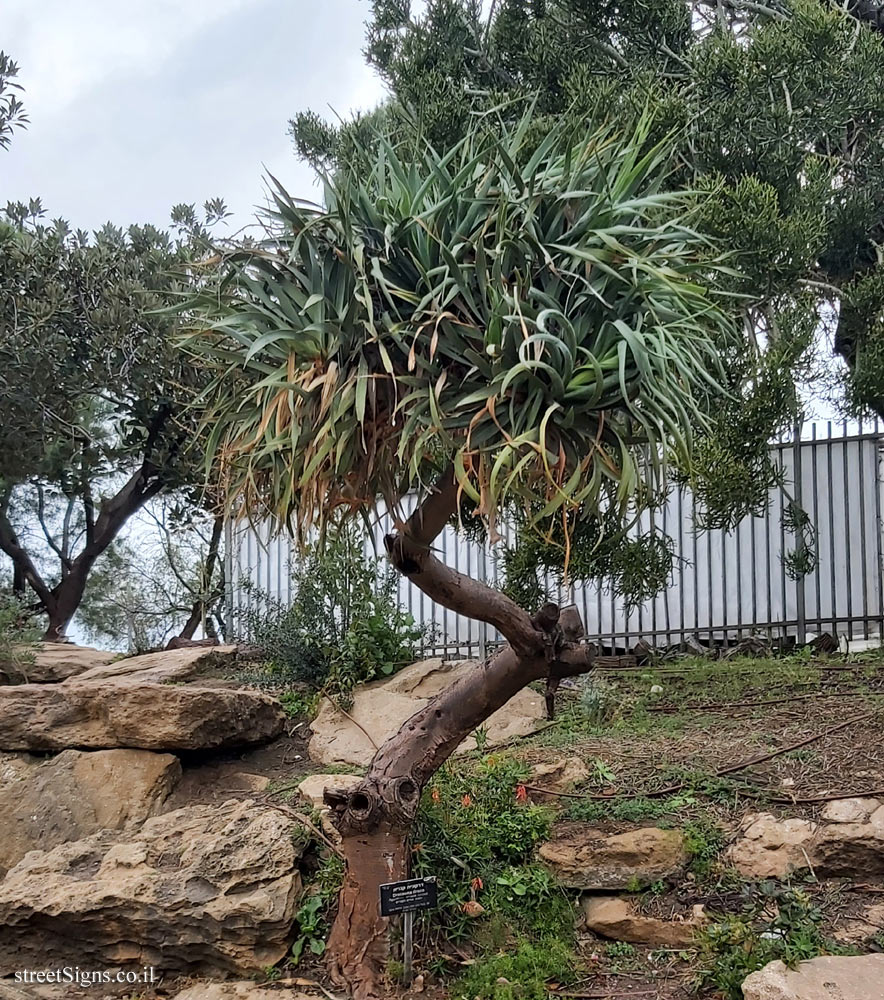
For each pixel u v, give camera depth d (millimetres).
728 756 5281
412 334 3135
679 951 4094
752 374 6180
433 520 3570
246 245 3400
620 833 4648
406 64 9047
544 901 4402
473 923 4289
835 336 8078
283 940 4336
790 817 4566
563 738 5891
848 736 5320
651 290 3238
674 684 7047
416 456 2875
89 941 4594
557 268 3146
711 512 6516
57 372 12844
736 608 8844
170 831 5098
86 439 14367
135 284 12820
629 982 3959
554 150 3547
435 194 3469
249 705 6621
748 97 7121
